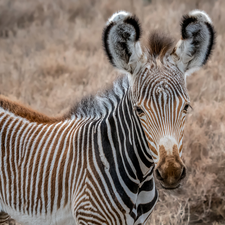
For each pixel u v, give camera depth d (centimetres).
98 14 1830
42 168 514
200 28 446
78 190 488
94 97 539
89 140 496
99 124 500
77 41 1525
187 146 798
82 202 481
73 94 1003
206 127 859
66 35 1630
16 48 1506
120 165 477
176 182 399
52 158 512
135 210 496
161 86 413
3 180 536
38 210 521
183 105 420
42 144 526
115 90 512
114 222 481
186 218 745
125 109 480
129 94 470
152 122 416
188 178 757
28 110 574
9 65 1322
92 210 476
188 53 447
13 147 535
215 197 752
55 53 1419
